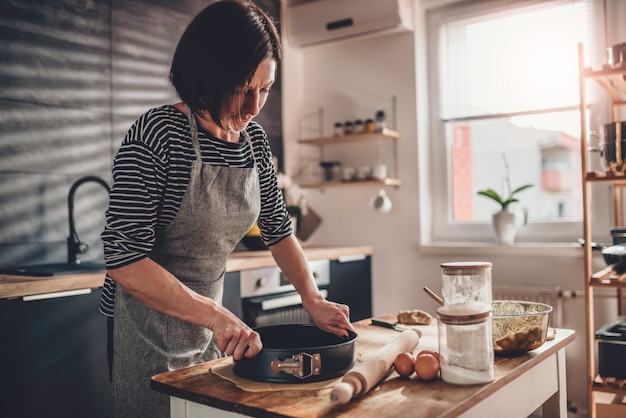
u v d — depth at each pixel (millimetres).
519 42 3330
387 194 3654
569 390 3025
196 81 1232
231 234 1536
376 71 3697
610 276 2438
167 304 1209
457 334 1075
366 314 3525
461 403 970
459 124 3545
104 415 2193
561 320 2990
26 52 2480
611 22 3051
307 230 3949
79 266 2453
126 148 1286
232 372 1174
